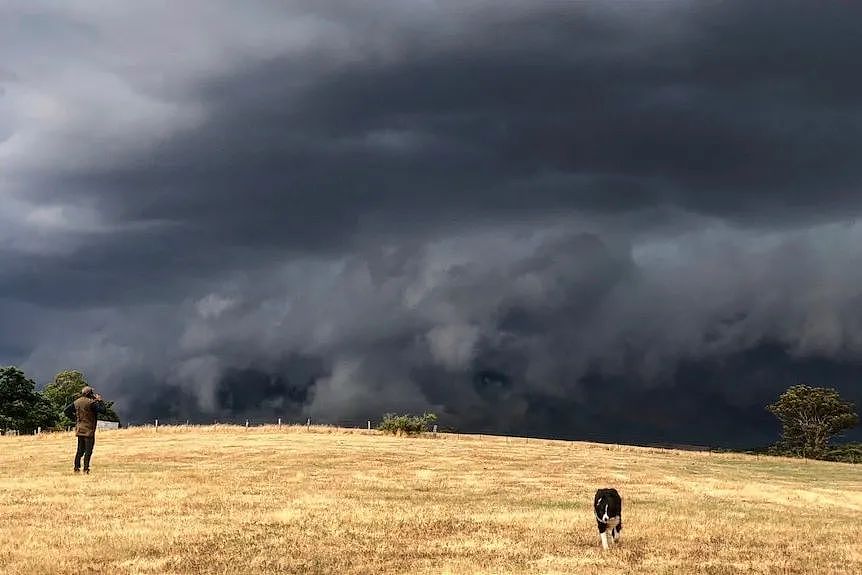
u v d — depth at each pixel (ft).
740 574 52.26
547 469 130.82
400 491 94.94
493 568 51.96
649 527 70.74
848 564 56.75
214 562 51.93
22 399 330.13
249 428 217.56
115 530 61.36
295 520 69.15
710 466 165.17
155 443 156.15
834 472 170.81
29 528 61.16
